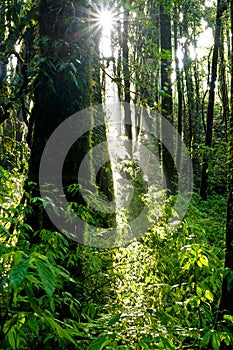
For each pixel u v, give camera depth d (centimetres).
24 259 134
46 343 203
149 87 370
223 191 1366
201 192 1145
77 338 228
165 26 812
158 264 366
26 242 237
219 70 1523
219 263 263
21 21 313
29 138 329
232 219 251
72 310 237
